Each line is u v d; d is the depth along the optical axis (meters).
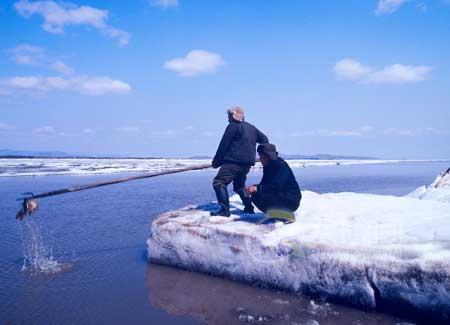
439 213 5.56
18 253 6.24
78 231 7.77
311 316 3.93
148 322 3.89
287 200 5.22
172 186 17.64
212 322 3.90
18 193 13.55
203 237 5.25
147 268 5.60
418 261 3.68
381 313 3.91
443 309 3.52
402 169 44.19
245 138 5.70
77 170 28.06
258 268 4.75
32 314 4.05
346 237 4.54
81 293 4.63
